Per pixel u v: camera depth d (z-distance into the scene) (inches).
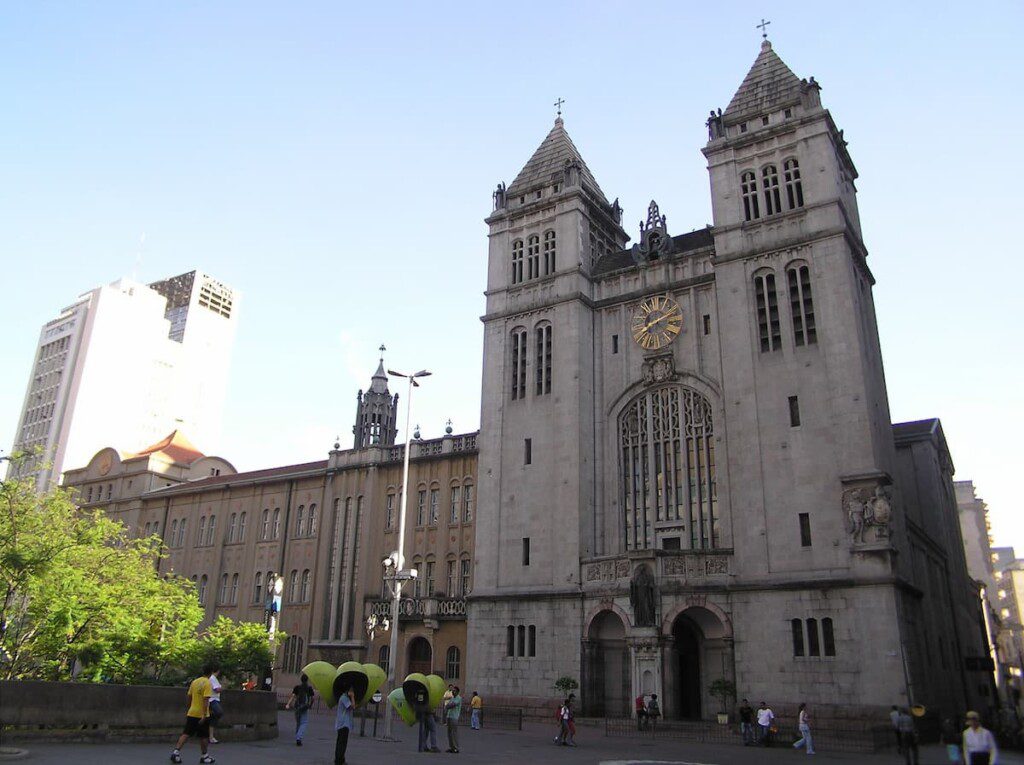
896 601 1519.4
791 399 1771.7
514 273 2378.2
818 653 1571.1
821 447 1697.8
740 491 1764.3
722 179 2033.7
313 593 2564.0
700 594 1715.1
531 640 1943.9
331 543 2591.0
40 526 1560.0
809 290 1829.5
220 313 7785.4
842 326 1745.8
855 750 1302.9
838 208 1833.2
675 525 1908.2
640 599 1755.7
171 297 7534.5
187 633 1684.3
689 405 1979.6
